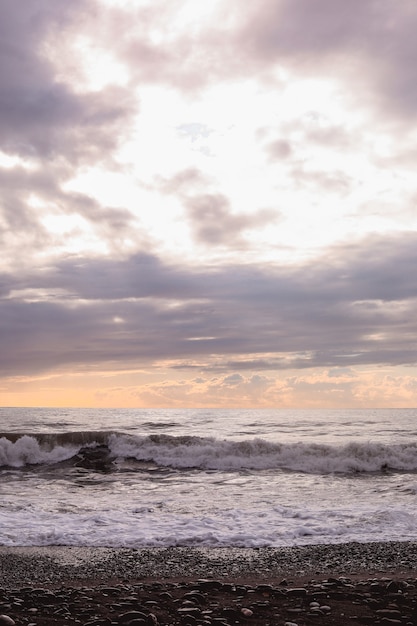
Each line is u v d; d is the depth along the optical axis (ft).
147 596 20.84
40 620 17.63
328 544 32.27
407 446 74.18
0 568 27.37
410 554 29.55
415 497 48.98
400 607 19.02
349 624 17.34
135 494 51.42
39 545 32.42
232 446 75.46
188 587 22.38
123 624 17.12
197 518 39.63
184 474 65.26
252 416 207.00
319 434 113.50
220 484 57.77
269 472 66.85
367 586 22.07
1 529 35.99
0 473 66.08
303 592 20.99
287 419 177.68
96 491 53.21
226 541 33.27
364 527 36.45
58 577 25.61
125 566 27.76
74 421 154.71
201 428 127.85
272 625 17.28
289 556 29.60
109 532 35.50
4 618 17.10
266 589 21.59
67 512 42.11
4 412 250.57
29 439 74.79
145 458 73.82
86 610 18.79
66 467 70.08
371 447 72.69
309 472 67.10
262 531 35.63
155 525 37.47
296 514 40.52
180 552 30.78
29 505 45.03
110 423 143.13
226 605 19.53
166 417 190.60
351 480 60.54
